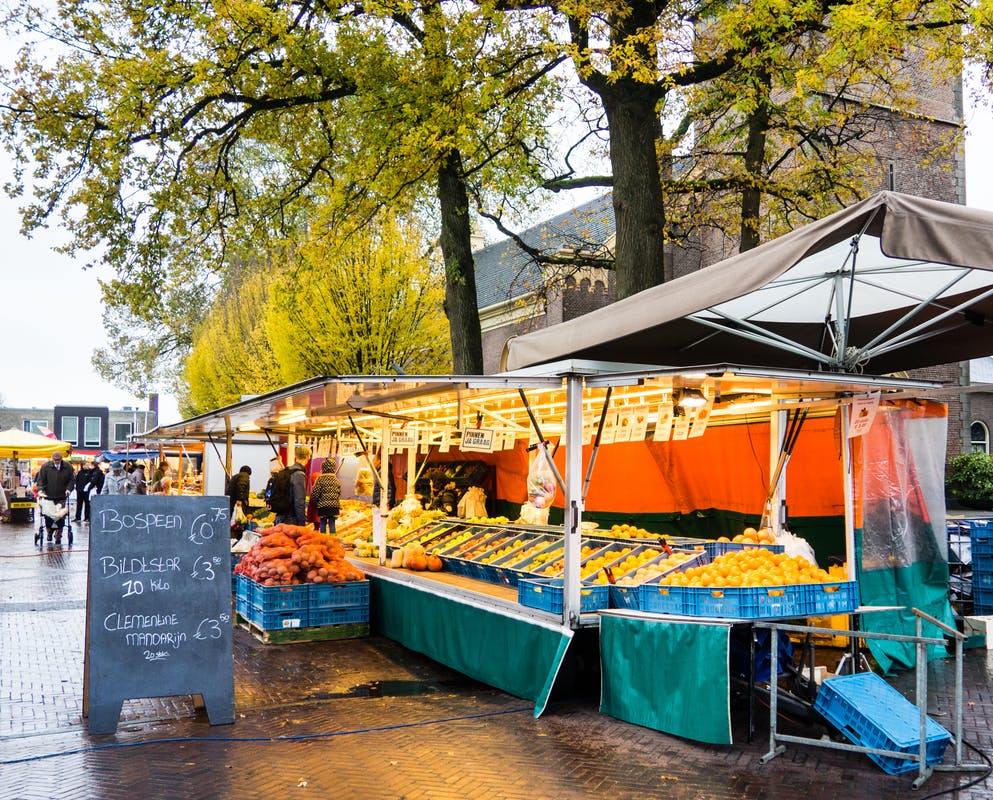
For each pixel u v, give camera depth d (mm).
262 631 8664
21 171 14258
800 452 9492
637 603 5953
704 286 6652
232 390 31953
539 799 4441
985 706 6297
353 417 9859
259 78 13914
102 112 14000
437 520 10336
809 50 13336
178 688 5809
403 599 8297
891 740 4809
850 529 6723
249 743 5414
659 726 5539
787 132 15695
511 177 15359
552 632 6039
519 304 22844
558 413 8844
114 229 14766
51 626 9430
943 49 11539
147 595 5840
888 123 20219
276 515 11828
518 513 13844
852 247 6801
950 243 5523
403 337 22234
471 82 12930
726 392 6395
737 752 5180
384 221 16031
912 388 5836
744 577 5672
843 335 7367
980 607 9156
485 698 6492
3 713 6109
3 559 16234
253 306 31500
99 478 26359
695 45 13047
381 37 13648
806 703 5738
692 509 11039
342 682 7070
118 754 5207
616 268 12000
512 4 12203
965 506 22062
